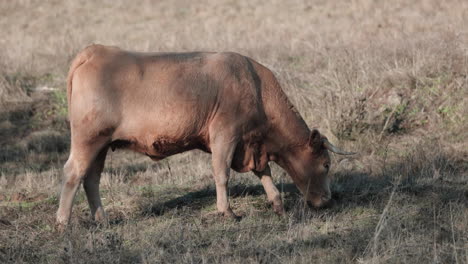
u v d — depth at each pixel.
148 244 22.16
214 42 58.28
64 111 45.38
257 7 83.25
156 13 84.44
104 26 77.56
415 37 48.84
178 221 24.89
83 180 24.75
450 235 21.89
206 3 89.19
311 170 26.86
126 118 24.11
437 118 38.50
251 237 22.78
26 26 80.12
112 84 23.91
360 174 31.98
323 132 38.66
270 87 26.28
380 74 42.41
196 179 32.38
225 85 25.03
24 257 21.70
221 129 25.11
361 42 50.62
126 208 27.47
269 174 27.03
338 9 77.06
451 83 40.31
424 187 28.02
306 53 51.28
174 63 24.72
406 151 35.19
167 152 25.39
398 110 39.53
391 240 20.83
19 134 43.38
